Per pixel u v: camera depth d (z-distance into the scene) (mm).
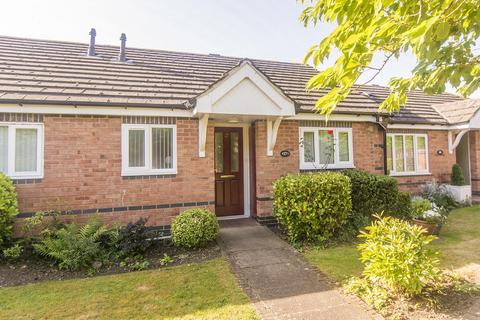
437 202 9664
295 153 8125
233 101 6531
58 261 5207
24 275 4816
